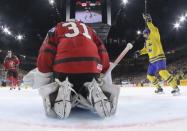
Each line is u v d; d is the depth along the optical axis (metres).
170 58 33.03
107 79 3.05
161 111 3.12
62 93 2.60
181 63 29.97
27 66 36.69
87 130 2.07
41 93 2.71
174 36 32.97
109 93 2.86
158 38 6.14
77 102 2.91
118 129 2.09
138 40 34.97
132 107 3.53
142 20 33.22
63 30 3.04
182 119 2.49
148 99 4.77
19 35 31.12
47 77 3.04
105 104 2.60
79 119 2.60
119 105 3.78
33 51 37.16
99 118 2.65
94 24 21.02
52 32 3.07
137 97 5.31
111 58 36.59
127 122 2.40
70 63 2.86
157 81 6.71
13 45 35.22
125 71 36.31
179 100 4.52
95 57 2.94
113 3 29.22
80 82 2.88
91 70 2.88
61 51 2.90
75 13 21.05
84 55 2.89
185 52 31.34
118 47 36.19
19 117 2.74
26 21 33.66
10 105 3.89
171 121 2.39
